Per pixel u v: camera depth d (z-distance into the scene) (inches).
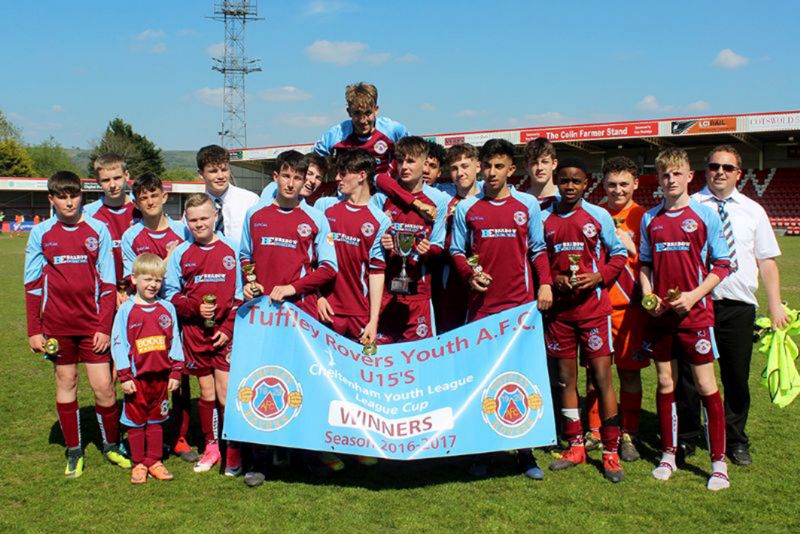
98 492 180.5
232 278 202.2
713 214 187.0
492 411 188.1
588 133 1325.0
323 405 185.8
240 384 186.5
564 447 217.5
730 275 197.9
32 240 195.9
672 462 193.2
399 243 206.1
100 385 201.6
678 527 157.8
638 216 223.0
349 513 165.5
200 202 195.9
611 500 173.2
